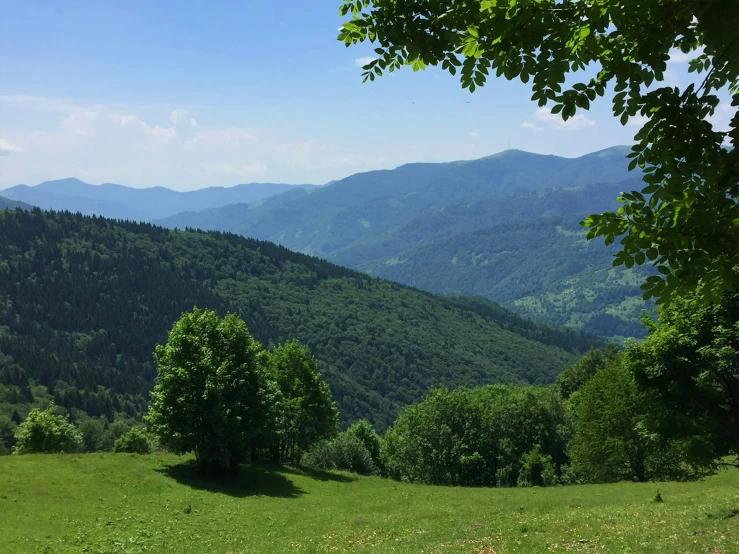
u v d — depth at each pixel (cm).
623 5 427
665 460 4103
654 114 473
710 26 407
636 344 2470
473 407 7350
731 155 449
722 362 2034
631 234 518
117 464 4225
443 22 516
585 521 2189
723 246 490
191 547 2441
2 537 2353
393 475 8094
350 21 561
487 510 3262
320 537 2594
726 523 1719
